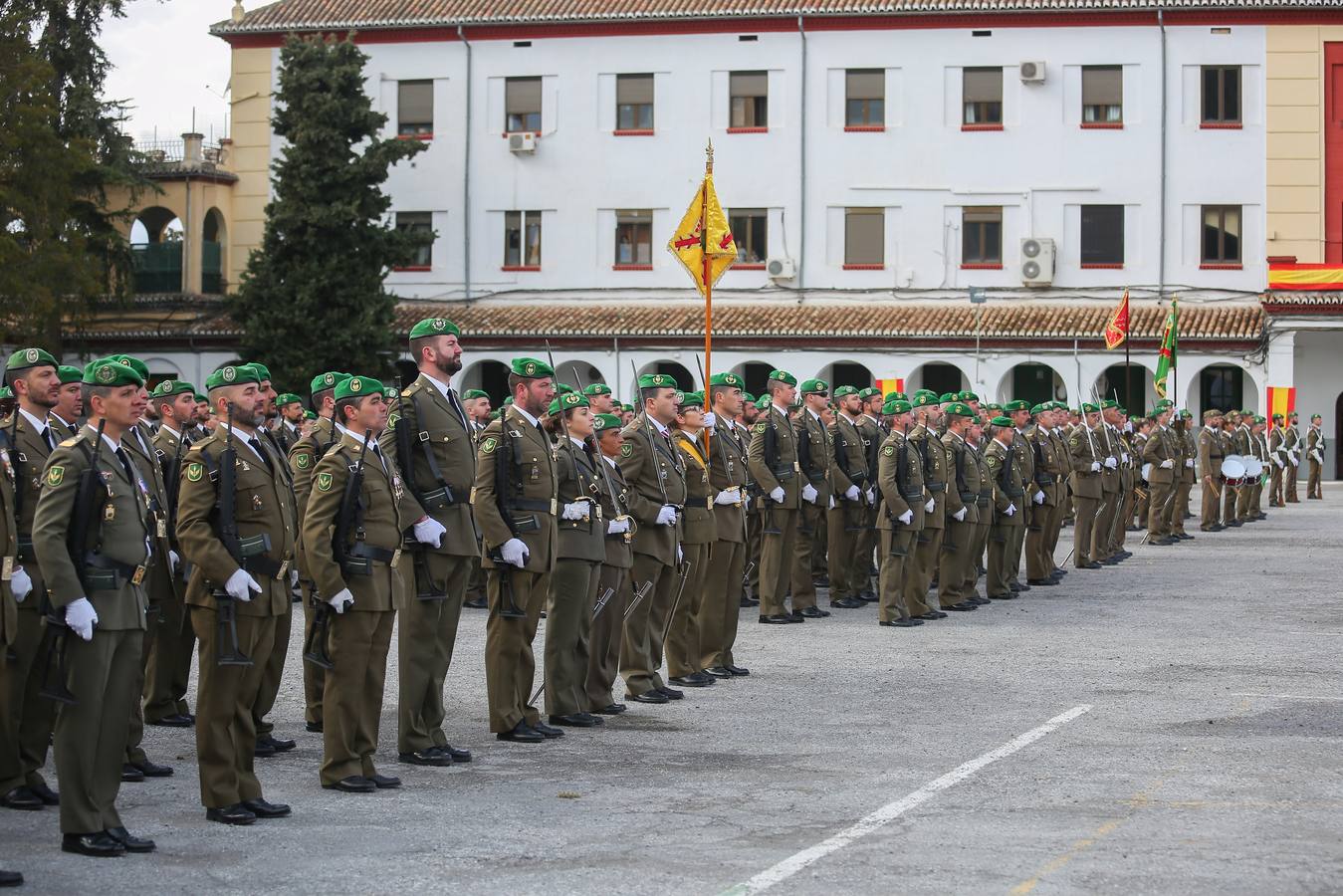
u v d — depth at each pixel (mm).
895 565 25953
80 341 65438
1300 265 62844
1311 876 11180
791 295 65312
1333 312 60844
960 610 28156
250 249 68188
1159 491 42000
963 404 29109
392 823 13008
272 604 13516
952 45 64375
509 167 66812
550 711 17578
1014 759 15469
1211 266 63594
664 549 19375
